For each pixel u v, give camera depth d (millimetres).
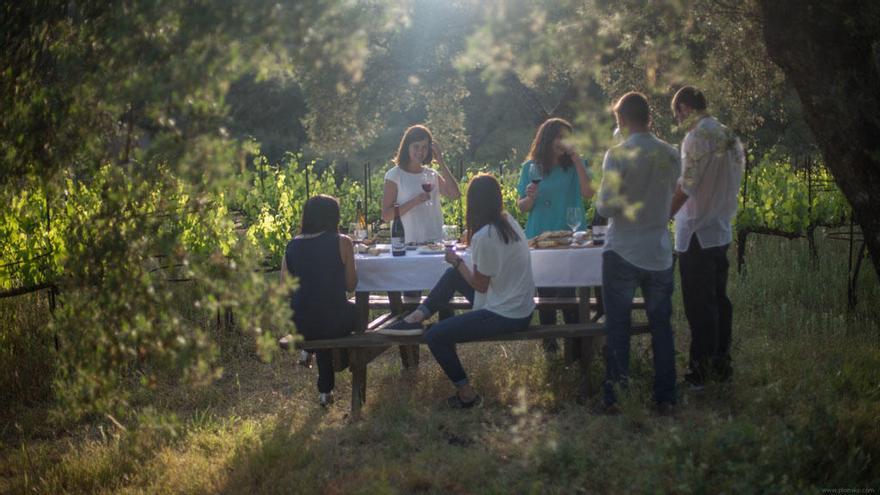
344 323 5422
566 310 6035
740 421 4547
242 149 3053
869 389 5094
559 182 6195
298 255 5414
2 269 6234
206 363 3398
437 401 5496
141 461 4777
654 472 3848
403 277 5652
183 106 2932
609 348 5000
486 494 3918
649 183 4742
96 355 3455
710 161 5012
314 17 2951
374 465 4434
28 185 3920
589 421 4879
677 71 4215
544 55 3525
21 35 3627
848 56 3871
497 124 18188
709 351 5316
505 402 5363
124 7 3178
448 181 6570
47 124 3395
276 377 6309
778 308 7348
